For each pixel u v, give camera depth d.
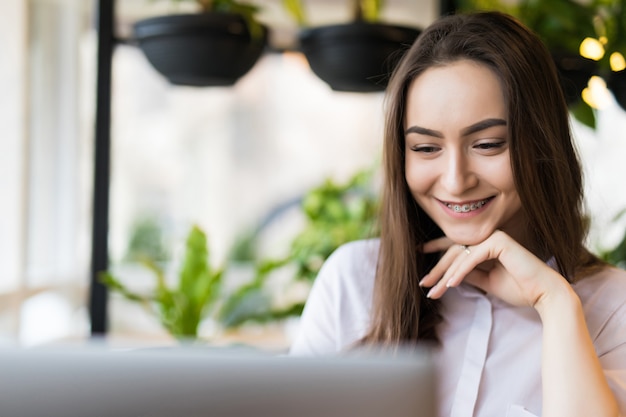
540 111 1.22
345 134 5.79
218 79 1.71
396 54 1.63
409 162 1.27
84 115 2.83
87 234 2.84
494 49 1.19
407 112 1.26
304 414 0.62
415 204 1.36
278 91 5.75
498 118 1.18
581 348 1.15
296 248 2.78
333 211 2.89
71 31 2.66
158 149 5.62
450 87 1.19
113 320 3.92
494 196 1.23
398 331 1.36
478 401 1.31
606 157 2.75
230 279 4.37
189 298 2.29
